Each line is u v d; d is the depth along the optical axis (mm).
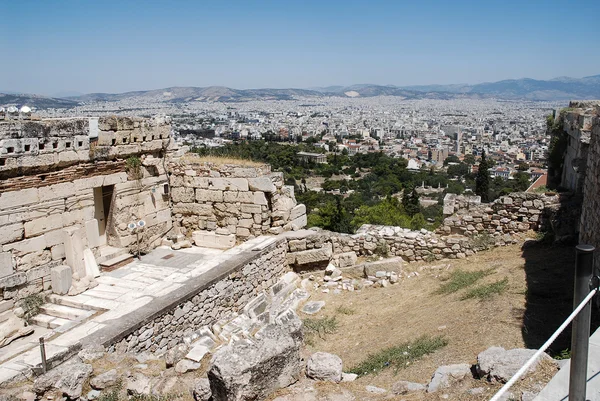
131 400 8195
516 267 13750
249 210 17125
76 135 13750
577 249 4469
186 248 17156
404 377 8547
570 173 20344
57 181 13289
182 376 8922
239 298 14391
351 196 75812
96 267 14000
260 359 6898
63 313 11961
